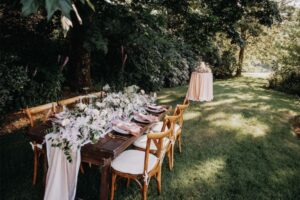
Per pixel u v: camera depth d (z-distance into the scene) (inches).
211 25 320.8
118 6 277.7
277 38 690.8
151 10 304.0
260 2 306.0
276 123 260.1
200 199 128.7
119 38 331.9
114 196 126.0
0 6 270.5
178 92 406.6
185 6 315.9
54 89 260.8
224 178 148.9
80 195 125.8
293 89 479.5
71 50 306.3
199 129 228.2
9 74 211.8
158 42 350.0
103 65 358.3
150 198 126.5
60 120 121.6
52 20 300.7
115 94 156.2
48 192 107.5
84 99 163.3
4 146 173.8
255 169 162.4
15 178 137.2
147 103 170.6
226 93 416.8
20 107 234.5
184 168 157.3
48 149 109.4
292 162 176.9
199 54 595.8
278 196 136.5
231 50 725.9
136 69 371.6
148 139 107.0
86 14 255.0
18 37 297.0
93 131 108.0
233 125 240.8
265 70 938.1
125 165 116.2
